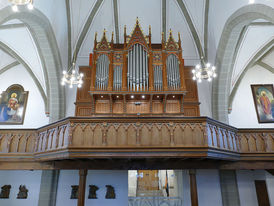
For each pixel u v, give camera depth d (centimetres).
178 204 1311
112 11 1528
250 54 1475
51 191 1323
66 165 1091
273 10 862
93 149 903
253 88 1585
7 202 1328
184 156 903
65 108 1476
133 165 1085
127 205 1303
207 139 923
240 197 1331
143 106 1324
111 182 1340
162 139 927
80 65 1565
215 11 1311
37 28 1180
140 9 1543
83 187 1048
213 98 1447
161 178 1694
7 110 1530
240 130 1213
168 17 1562
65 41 1500
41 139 1115
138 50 1346
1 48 1493
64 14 1413
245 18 1071
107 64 1316
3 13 892
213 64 1441
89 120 946
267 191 1342
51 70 1383
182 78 1297
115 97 1308
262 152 1164
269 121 1507
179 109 1310
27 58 1495
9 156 1130
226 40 1241
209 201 1315
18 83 1591
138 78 1277
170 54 1356
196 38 1555
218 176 1362
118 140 923
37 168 1115
